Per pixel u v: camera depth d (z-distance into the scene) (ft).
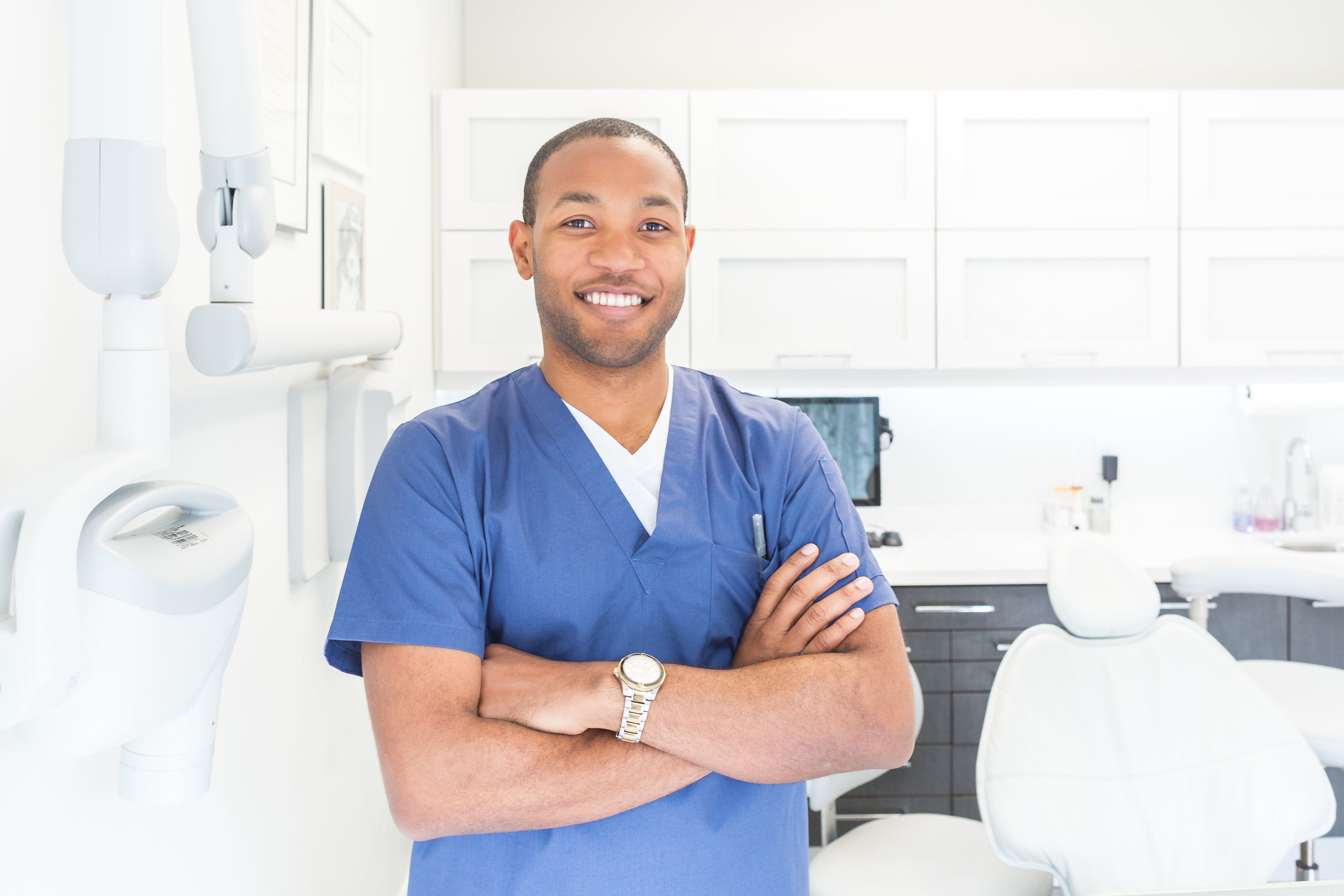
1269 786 4.58
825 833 5.84
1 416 2.21
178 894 3.19
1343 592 5.98
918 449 9.57
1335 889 3.14
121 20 1.97
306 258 4.48
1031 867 4.36
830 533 3.31
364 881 5.73
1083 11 9.39
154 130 2.04
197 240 3.28
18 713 1.86
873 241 8.28
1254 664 6.99
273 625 4.10
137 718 2.15
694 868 3.04
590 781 2.76
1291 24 9.45
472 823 2.73
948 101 8.21
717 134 8.19
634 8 9.24
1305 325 8.45
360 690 5.61
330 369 4.81
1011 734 4.58
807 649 3.13
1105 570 4.98
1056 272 8.39
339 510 4.67
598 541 3.11
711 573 3.20
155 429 2.21
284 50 4.09
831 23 9.32
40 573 1.85
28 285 2.31
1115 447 9.60
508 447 3.17
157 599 2.12
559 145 3.17
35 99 2.34
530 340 8.20
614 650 3.12
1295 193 8.37
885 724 2.93
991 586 7.86
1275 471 9.66
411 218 7.06
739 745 2.82
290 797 4.34
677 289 3.15
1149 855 4.41
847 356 8.34
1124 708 4.75
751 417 3.46
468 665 2.88
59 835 2.47
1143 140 8.30
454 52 8.82
